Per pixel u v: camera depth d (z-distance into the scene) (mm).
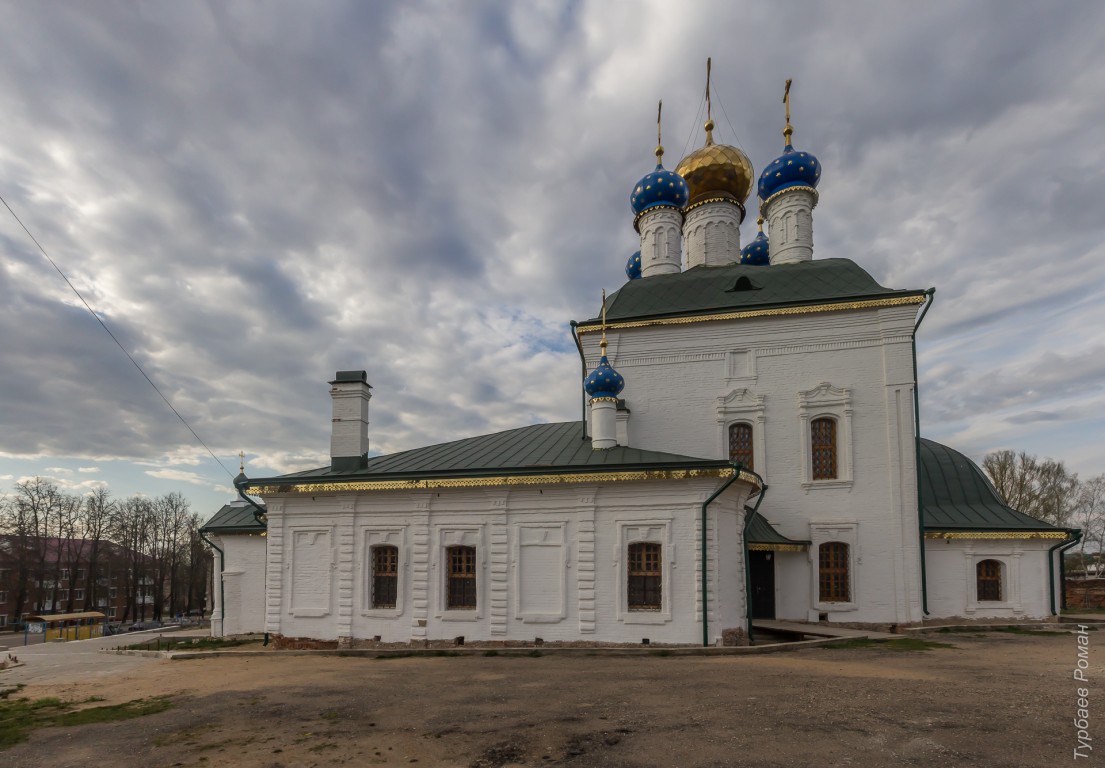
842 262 27406
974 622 24891
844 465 24234
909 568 23203
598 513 19719
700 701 11820
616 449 21750
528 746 9398
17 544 77500
